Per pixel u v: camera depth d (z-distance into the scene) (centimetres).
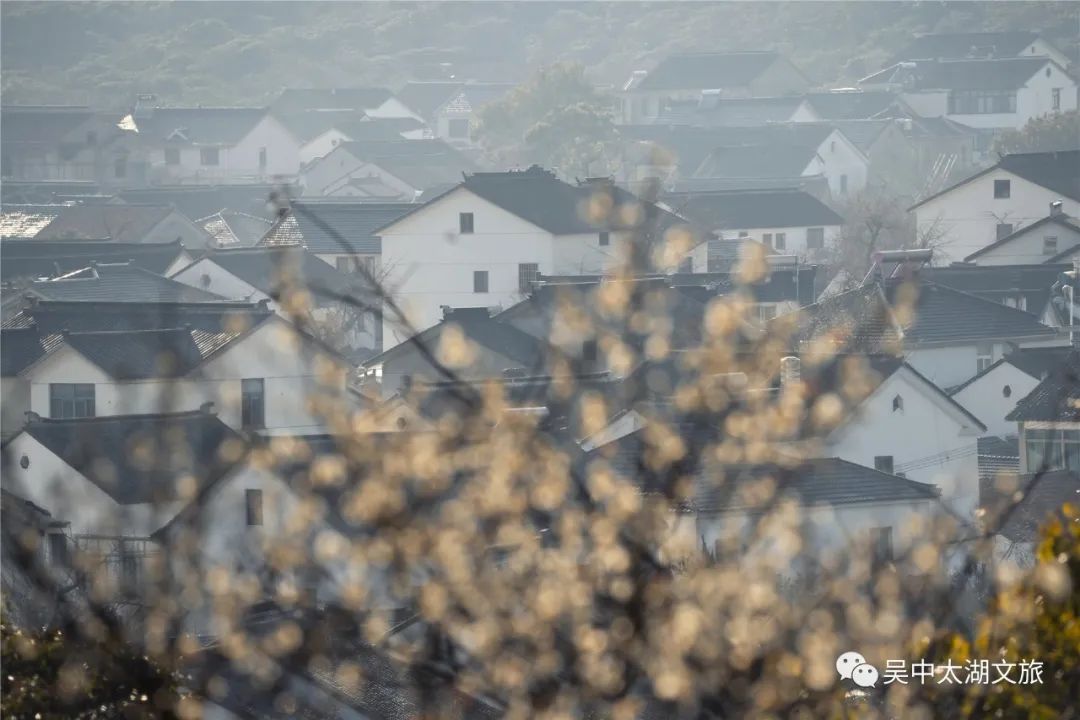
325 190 10775
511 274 6956
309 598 1051
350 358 4194
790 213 8169
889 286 5075
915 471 3725
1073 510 1175
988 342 5159
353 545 999
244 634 1072
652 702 1003
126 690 1177
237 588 1076
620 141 10606
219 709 1211
